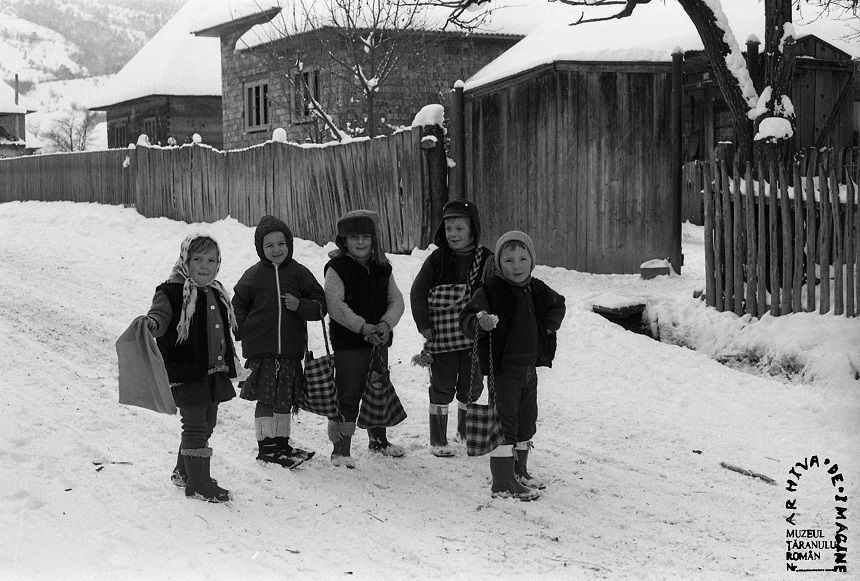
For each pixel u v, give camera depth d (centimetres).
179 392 569
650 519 561
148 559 475
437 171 1395
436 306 680
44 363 934
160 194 1922
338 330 661
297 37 2055
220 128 3216
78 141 6397
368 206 1470
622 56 1273
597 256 1294
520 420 611
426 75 2158
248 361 651
